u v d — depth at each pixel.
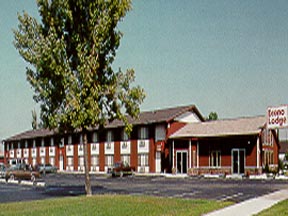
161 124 49.16
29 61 19.78
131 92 21.30
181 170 45.91
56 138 22.64
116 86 21.17
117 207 16.45
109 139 56.75
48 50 19.47
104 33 20.30
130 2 20.77
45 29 20.38
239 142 41.12
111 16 20.53
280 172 42.53
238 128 42.09
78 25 20.56
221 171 41.50
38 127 21.36
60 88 20.00
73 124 19.81
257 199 18.16
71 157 64.88
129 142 53.31
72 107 19.94
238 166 40.97
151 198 19.70
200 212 14.64
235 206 16.05
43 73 20.05
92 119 20.03
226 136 41.41
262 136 40.78
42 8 20.28
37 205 18.03
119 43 21.16
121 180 37.66
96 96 20.11
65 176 47.97
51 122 20.03
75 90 19.78
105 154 57.22
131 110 21.44
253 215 13.74
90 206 16.91
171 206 16.59
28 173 41.75
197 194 21.80
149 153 50.28
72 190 27.45
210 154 43.47
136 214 14.69
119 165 47.56
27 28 19.88
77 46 20.06
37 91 20.47
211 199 19.17
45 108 20.70
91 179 40.66
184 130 47.75
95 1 20.30
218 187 26.03
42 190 28.48
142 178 40.56
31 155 77.19
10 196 24.33
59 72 19.44
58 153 68.56
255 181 31.70
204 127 46.47
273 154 43.91
